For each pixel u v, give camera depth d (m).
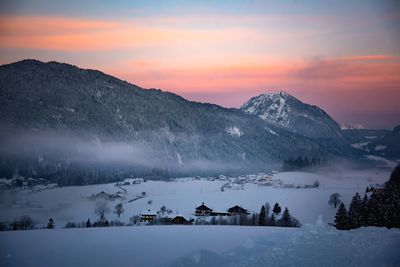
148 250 27.94
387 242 19.06
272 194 129.25
